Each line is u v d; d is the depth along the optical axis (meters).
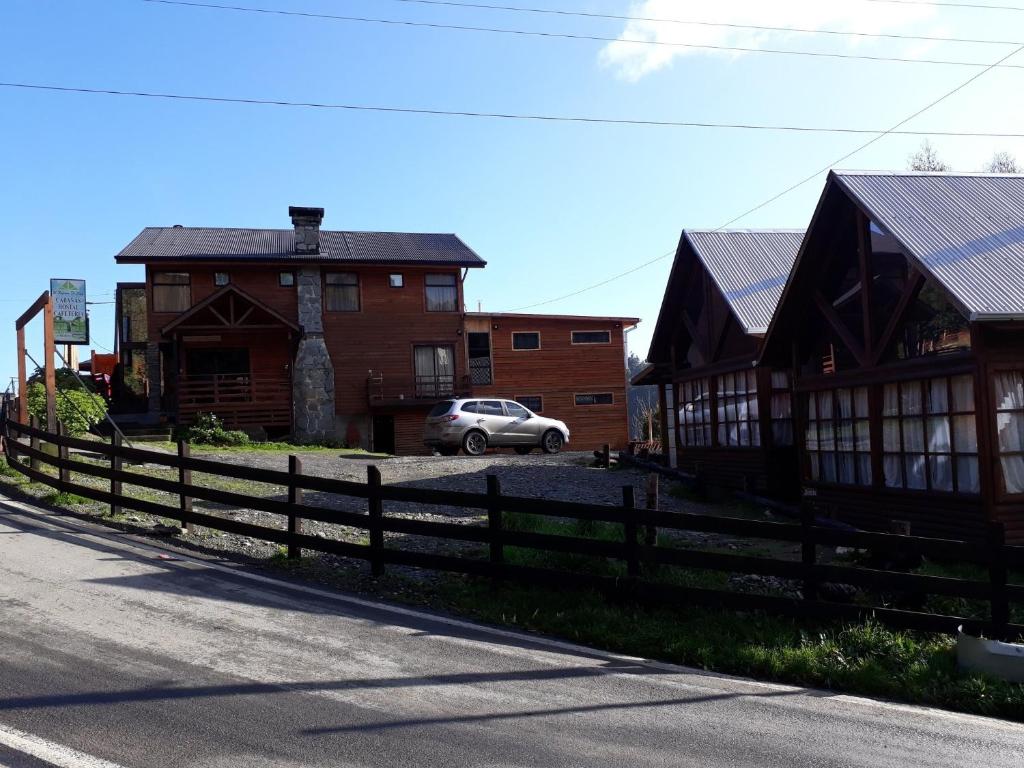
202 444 25.34
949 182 12.96
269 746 4.69
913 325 11.78
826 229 13.41
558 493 16.03
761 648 7.04
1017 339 10.54
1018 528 10.35
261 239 32.62
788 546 11.66
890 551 7.48
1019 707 5.98
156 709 5.17
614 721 5.38
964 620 7.23
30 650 6.16
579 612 7.90
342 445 29.30
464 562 8.81
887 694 6.40
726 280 18.22
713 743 5.08
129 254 28.44
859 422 13.07
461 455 25.27
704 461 19.62
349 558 10.00
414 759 4.61
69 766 4.32
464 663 6.46
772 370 16.97
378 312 31.50
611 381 35.88
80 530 10.72
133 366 32.25
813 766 4.79
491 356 34.28
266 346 30.11
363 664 6.27
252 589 8.36
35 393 22.83
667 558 8.16
